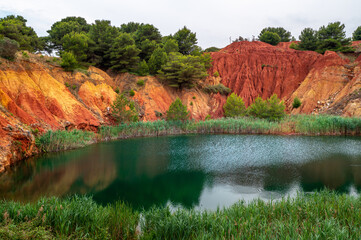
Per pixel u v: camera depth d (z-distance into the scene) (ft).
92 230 32.65
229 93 220.02
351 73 181.16
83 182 61.93
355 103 150.30
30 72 121.19
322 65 194.18
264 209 38.29
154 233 32.71
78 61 171.73
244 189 56.29
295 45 246.06
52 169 72.95
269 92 214.28
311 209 38.11
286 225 32.01
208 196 52.49
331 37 212.64
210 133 152.05
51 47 213.05
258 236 29.53
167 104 190.39
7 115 84.02
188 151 97.81
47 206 35.40
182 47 238.48
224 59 239.09
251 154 90.84
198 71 196.75
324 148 99.66
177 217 34.65
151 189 57.11
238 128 151.02
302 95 193.06
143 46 212.02
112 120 149.69
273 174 66.64
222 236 29.78
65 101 127.24
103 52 199.11
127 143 116.88
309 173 66.90
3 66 108.47
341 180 60.95
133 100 172.96
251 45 253.65
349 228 32.60
